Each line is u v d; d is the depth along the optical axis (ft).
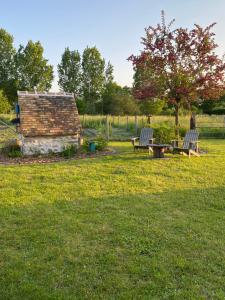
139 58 50.80
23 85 195.93
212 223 18.53
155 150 39.52
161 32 51.03
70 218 19.24
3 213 20.08
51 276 13.08
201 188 25.80
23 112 43.83
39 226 18.04
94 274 13.24
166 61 50.26
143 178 28.91
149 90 52.11
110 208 21.11
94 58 207.10
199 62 50.70
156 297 11.76
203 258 14.49
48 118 44.75
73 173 30.91
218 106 133.18
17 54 194.80
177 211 20.56
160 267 13.69
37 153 43.04
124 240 16.29
